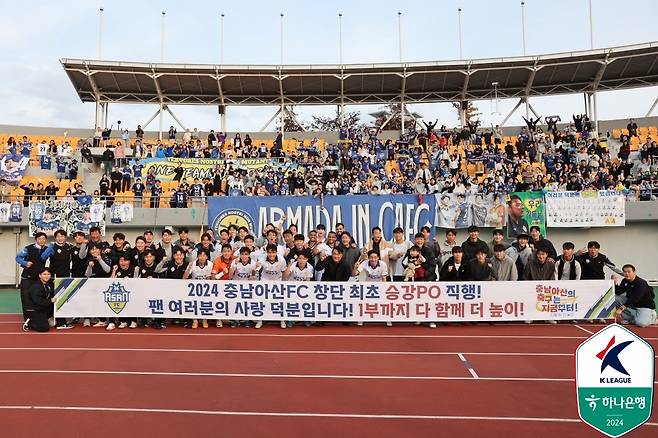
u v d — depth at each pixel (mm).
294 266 12445
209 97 30844
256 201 20141
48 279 12031
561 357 9305
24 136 27047
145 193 22859
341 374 8289
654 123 29531
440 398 7090
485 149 26875
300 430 5965
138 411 6617
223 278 12492
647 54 26922
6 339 11086
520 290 12117
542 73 29172
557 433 5859
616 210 19594
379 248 13266
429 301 12078
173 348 10172
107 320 12625
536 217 19594
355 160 25938
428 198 19828
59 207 20484
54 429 6020
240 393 7340
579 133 28297
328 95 31125
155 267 12742
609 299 12133
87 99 30531
